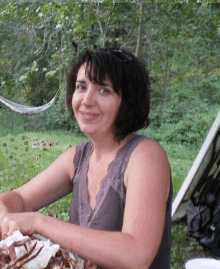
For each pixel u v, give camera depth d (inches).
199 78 468.4
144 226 40.9
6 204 53.5
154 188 43.2
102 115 47.7
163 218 42.4
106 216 46.7
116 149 49.3
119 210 46.6
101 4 232.7
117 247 39.6
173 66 468.8
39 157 195.5
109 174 47.9
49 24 275.0
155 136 398.9
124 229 41.9
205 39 389.1
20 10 257.6
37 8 264.2
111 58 47.1
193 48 427.2
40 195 57.2
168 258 48.9
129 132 50.1
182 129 394.3
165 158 46.6
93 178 50.5
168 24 245.4
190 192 135.0
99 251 39.8
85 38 278.5
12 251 35.6
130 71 47.8
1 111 157.6
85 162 53.5
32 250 35.3
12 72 371.9
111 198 46.8
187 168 271.6
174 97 440.5
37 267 34.6
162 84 451.8
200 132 389.1
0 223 44.9
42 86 362.9
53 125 363.6
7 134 147.9
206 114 416.2
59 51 264.4
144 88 49.6
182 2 234.2
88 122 48.1
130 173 45.6
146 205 42.1
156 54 412.2
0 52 372.5
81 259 38.0
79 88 48.6
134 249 39.6
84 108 47.6
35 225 43.5
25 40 375.6
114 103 47.7
